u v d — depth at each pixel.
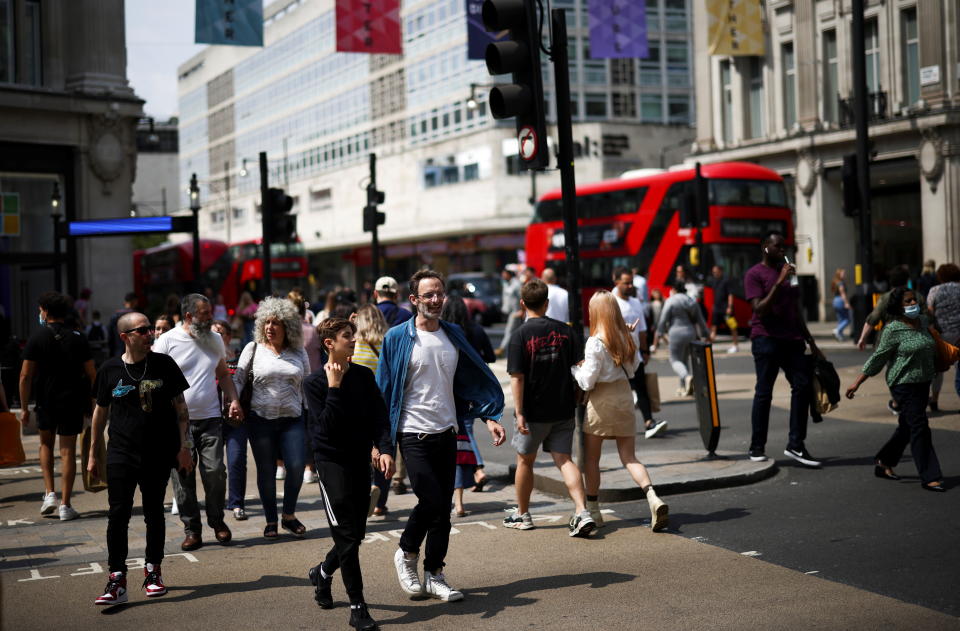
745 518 7.57
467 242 57.84
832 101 36.03
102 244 24.31
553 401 7.16
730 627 5.05
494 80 54.44
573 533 7.18
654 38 58.69
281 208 15.29
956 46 31.30
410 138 62.00
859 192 19.59
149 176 104.62
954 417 12.37
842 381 16.81
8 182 23.17
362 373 5.62
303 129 74.12
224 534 7.55
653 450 10.95
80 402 8.83
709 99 40.56
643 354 12.01
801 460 9.55
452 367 5.97
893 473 8.84
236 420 7.53
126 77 24.75
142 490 6.21
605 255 30.50
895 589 5.61
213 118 89.19
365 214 20.08
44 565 6.96
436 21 58.91
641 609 5.43
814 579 5.87
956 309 12.41
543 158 7.74
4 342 12.77
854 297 23.30
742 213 27.73
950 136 31.44
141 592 6.21
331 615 5.58
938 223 31.84
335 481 5.45
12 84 23.09
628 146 55.62
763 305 9.41
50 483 8.86
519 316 20.50
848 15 34.84
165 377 6.29
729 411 14.16
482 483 9.34
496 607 5.60
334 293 13.59
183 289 44.53
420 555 7.07
